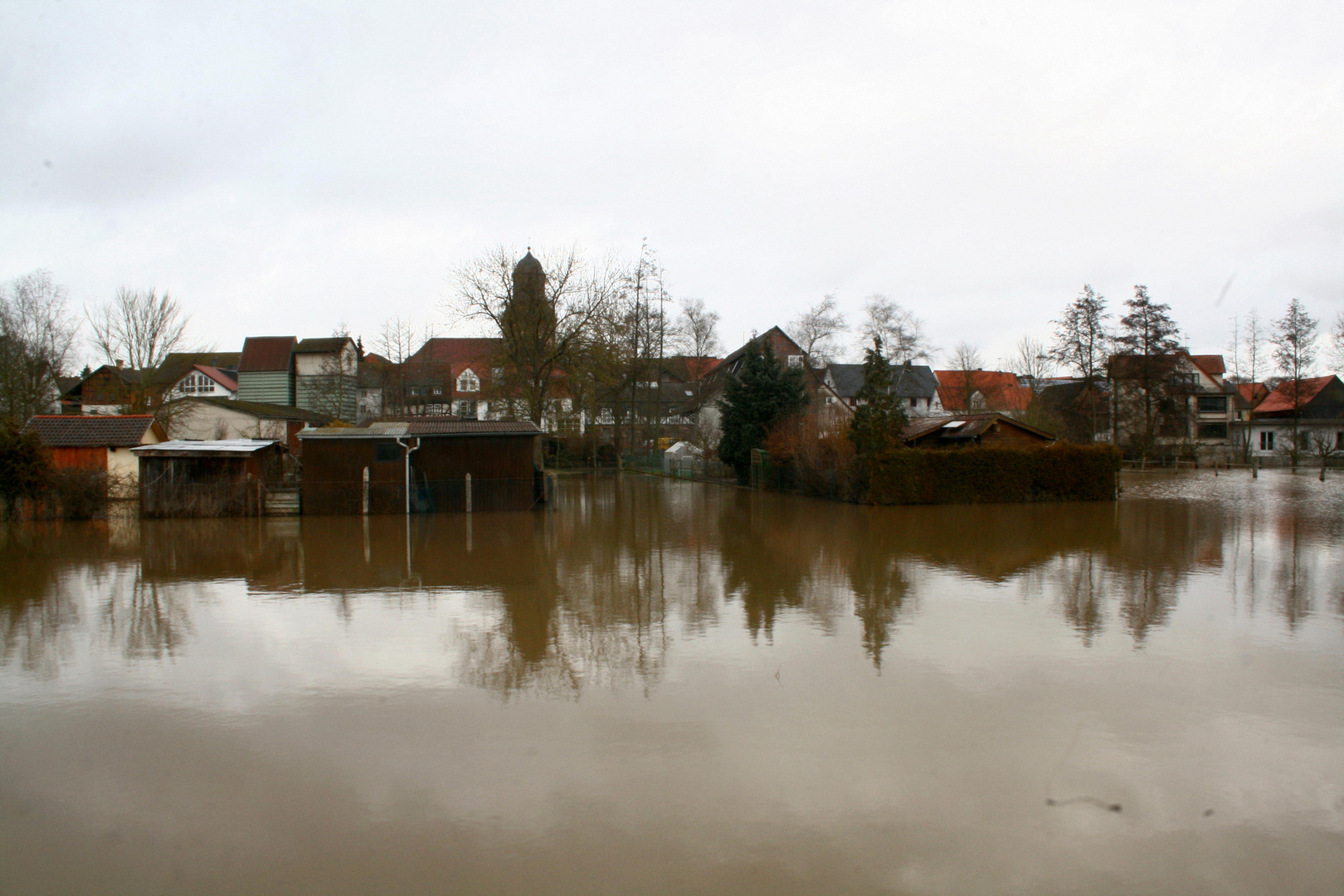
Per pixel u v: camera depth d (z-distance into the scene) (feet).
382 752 21.88
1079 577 45.39
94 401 145.48
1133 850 16.87
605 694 26.13
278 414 138.92
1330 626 34.12
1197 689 26.27
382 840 17.39
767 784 19.77
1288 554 53.11
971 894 15.37
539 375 137.59
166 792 19.70
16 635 34.06
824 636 32.81
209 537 66.39
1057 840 17.25
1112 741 22.16
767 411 126.82
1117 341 163.02
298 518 81.00
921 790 19.43
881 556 53.57
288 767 21.02
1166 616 35.94
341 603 40.19
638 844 17.17
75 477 78.28
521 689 26.81
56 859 16.83
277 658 30.58
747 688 26.63
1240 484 119.75
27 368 121.49
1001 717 23.91
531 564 51.96
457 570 49.90
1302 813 18.34
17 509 77.46
